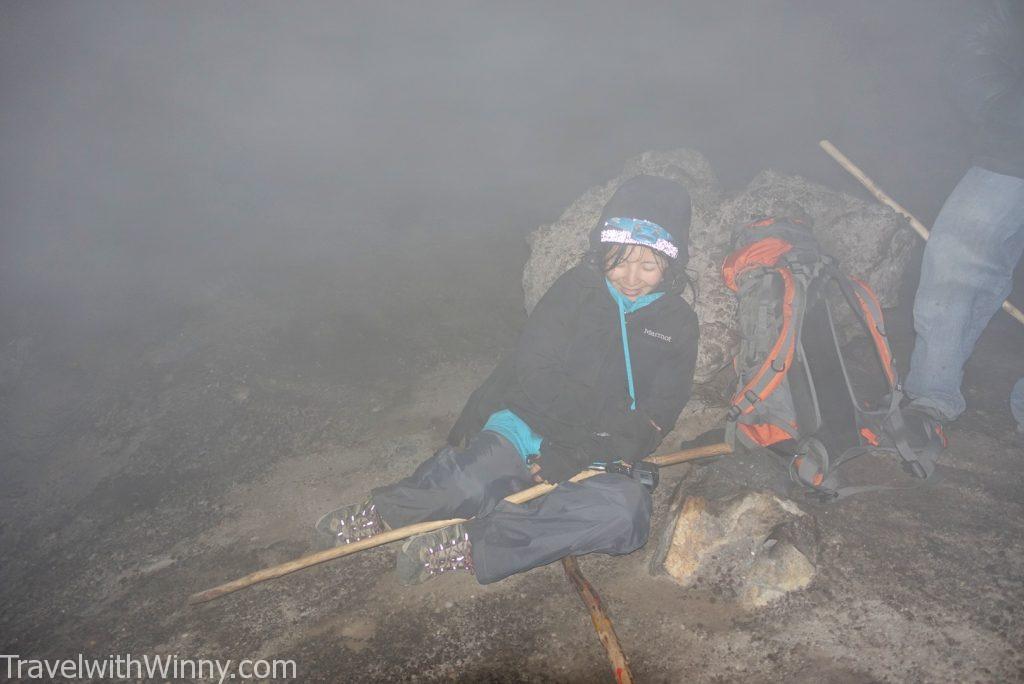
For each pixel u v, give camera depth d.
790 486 2.94
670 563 2.69
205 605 2.70
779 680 2.31
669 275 2.76
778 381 2.82
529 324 2.82
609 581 2.72
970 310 3.09
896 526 2.85
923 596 2.55
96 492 3.39
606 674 2.37
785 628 2.48
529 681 2.36
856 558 2.71
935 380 3.20
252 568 2.84
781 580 2.59
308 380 3.92
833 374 2.83
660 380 2.74
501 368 2.98
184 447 3.54
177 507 3.20
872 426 2.87
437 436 3.49
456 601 2.65
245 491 3.25
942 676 2.29
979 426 3.40
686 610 2.57
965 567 2.66
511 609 2.62
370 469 3.31
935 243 3.08
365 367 4.02
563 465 2.70
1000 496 2.99
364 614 2.61
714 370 3.44
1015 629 2.42
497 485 2.66
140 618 2.67
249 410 3.71
